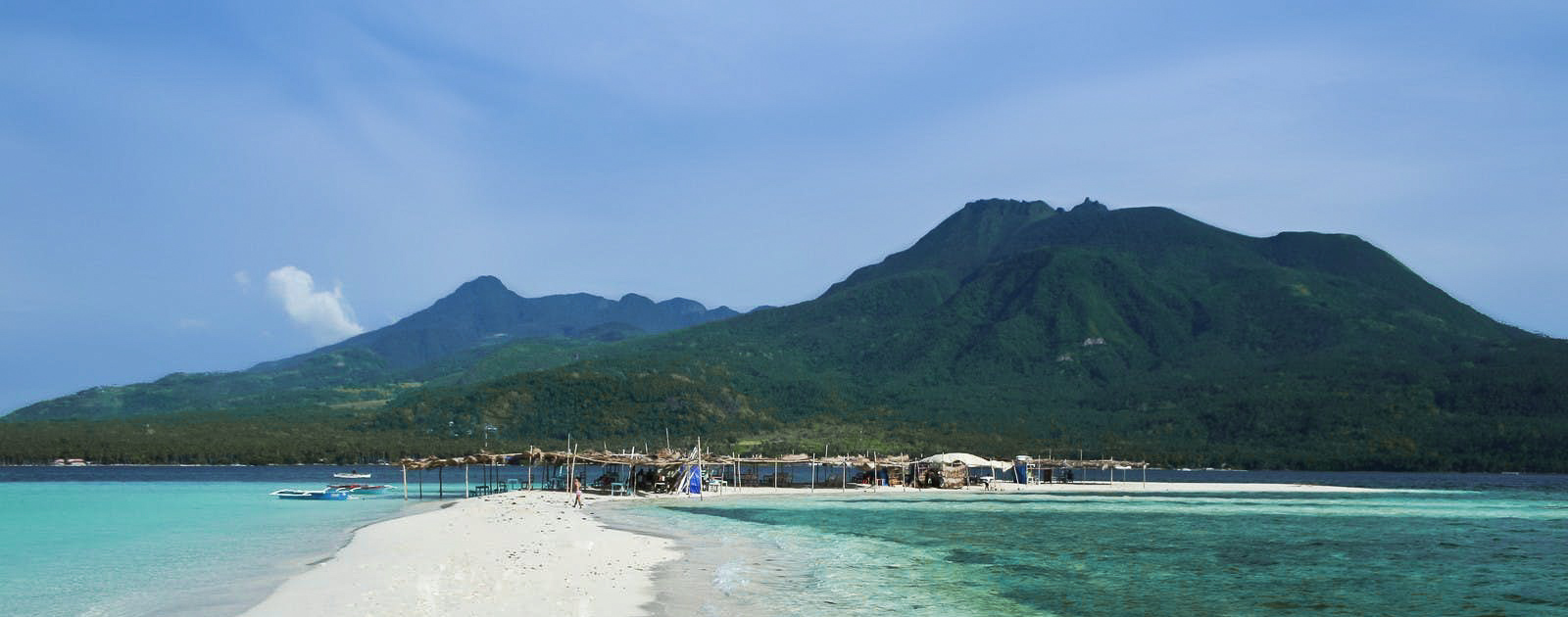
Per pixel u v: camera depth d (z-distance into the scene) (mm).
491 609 29984
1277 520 75250
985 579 40688
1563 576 44531
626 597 32844
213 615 29969
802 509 84500
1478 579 43469
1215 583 41062
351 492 114250
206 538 55125
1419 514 83938
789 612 31828
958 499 103875
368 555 43938
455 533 54281
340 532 58688
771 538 55812
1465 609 36219
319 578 36500
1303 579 42719
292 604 30781
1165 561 47750
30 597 33906
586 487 112812
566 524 61031
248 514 75562
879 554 48219
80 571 40781
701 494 107312
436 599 31516
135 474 193250
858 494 114500
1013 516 76938
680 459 108688
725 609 31781
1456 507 94688
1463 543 58625
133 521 68500
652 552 45969
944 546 52500
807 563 44125
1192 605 35781
